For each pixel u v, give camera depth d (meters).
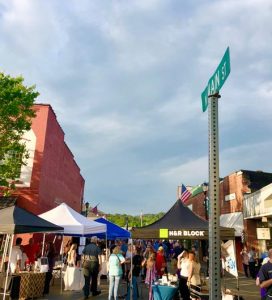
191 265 9.84
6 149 17.20
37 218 11.56
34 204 19.98
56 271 17.02
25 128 17.97
